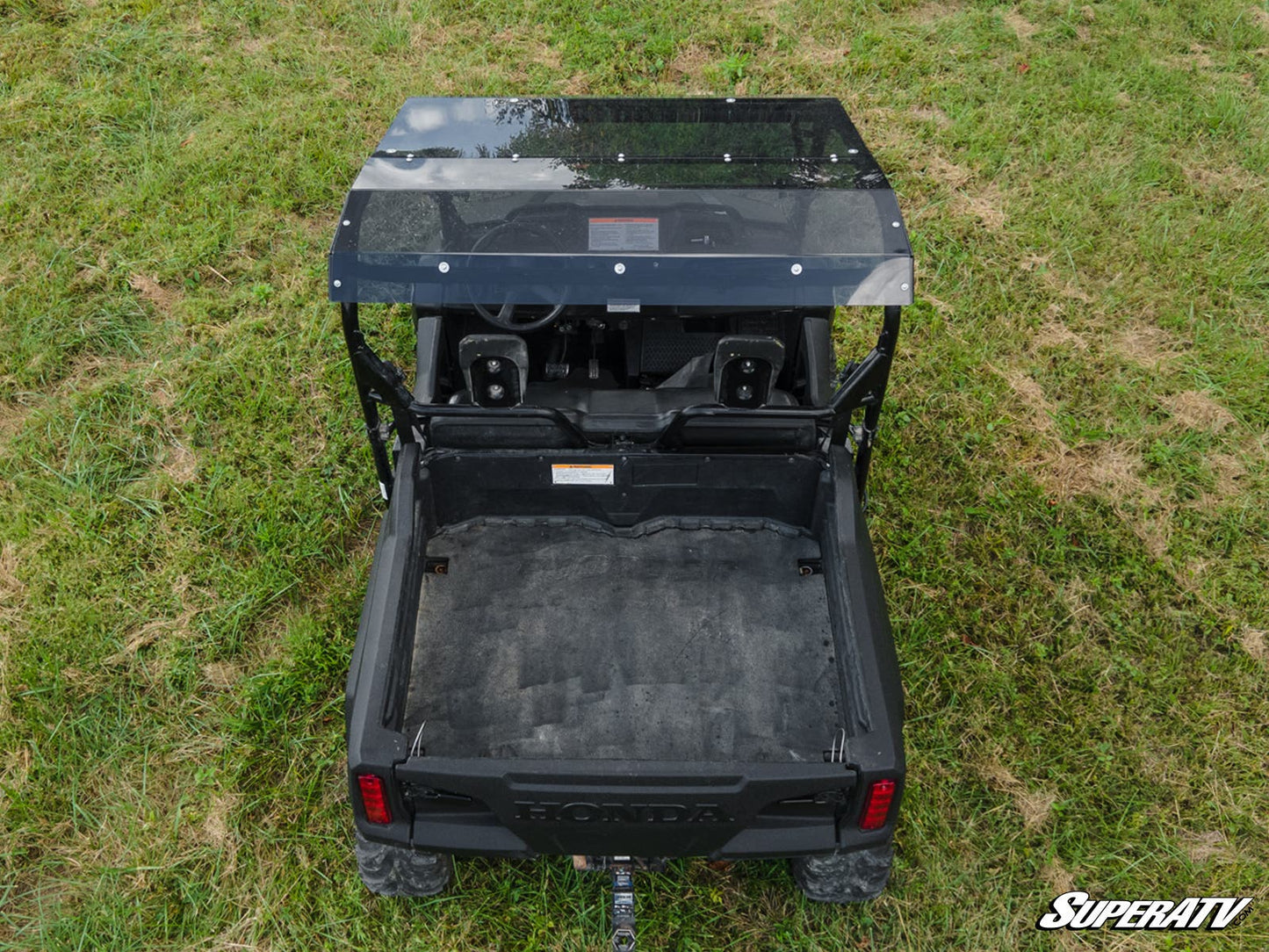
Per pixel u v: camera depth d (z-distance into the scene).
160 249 6.27
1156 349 5.96
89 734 4.17
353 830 3.90
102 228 6.39
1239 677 4.49
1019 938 3.68
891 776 2.88
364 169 3.63
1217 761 4.21
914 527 4.98
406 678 3.30
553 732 3.34
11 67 7.61
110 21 8.09
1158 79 7.86
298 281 6.09
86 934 3.61
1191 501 5.21
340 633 4.46
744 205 3.49
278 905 3.70
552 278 3.37
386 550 3.43
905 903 3.73
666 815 2.87
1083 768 4.17
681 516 3.96
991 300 6.12
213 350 5.74
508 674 3.49
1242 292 6.29
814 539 3.90
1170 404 5.62
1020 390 5.64
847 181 3.60
